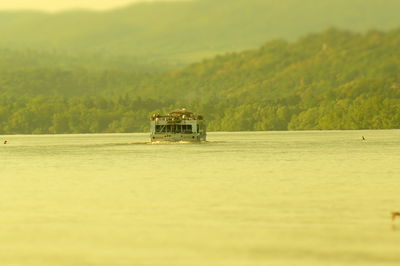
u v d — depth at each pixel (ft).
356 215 440.45
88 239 369.71
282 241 361.30
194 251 340.59
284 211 459.73
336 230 389.19
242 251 339.98
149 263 319.27
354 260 321.73
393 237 369.50
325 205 486.79
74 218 437.99
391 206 480.23
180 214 451.12
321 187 607.37
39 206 495.41
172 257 329.11
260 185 630.74
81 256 332.19
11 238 373.20
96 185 645.51
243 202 506.89
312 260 322.34
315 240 363.15
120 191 588.50
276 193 562.25
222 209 472.03
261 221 420.77
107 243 359.46
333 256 329.11
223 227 401.90
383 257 326.65
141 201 518.37
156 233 384.88
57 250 344.69
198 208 477.77
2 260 325.83
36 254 336.90
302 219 426.92
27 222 423.23
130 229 397.60
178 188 609.01
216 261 321.52
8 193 581.53
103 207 486.79
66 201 523.29
